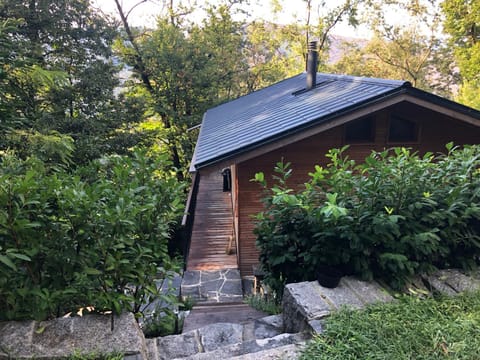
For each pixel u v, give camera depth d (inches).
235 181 274.2
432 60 887.7
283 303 103.7
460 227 108.0
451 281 102.4
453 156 121.3
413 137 261.4
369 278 101.7
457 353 70.1
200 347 96.2
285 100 328.2
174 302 98.0
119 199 80.7
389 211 96.9
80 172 104.3
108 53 411.2
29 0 334.3
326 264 103.2
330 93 285.7
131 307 92.8
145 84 551.2
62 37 371.9
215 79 577.9
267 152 220.1
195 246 300.4
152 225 94.8
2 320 77.7
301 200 106.7
